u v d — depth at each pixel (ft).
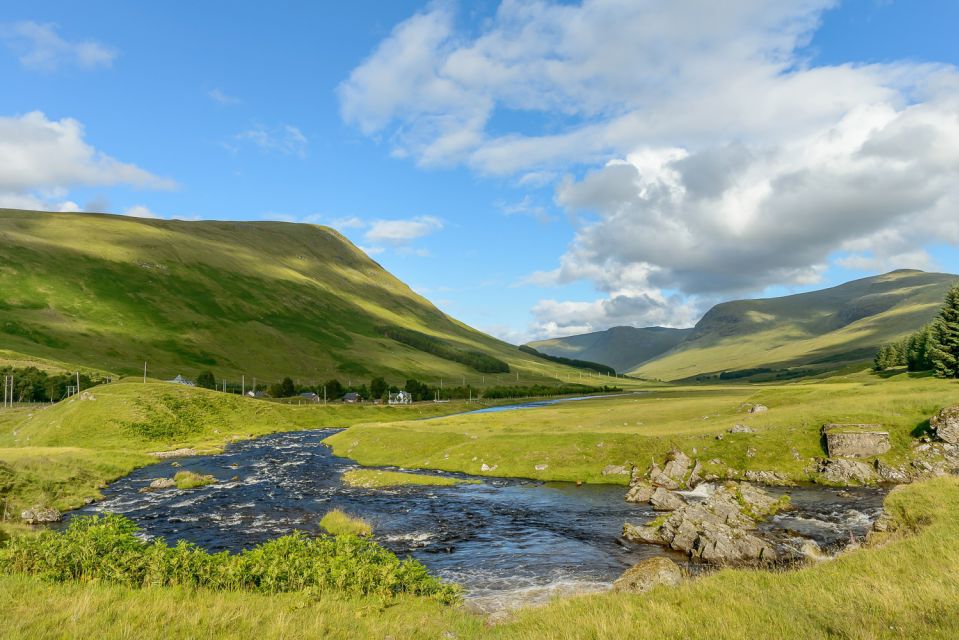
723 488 151.53
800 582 58.23
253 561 67.62
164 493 182.91
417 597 67.46
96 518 72.95
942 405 188.55
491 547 119.55
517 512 152.15
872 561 62.95
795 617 45.44
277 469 237.45
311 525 139.03
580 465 203.82
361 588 64.44
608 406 413.80
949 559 59.31
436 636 48.34
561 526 136.46
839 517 131.75
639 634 43.42
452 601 70.95
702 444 199.72
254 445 327.26
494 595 88.53
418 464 236.84
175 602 50.44
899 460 171.12
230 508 159.22
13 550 62.23
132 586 58.44
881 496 151.74
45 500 153.07
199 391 401.70
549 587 92.58
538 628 49.14
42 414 322.34
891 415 192.54
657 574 77.82
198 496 177.68
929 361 450.71
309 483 202.69
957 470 159.02
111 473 212.02
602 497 169.27
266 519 145.28
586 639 43.70
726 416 254.27
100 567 60.39
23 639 35.91
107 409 316.40
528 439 230.89
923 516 89.61
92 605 45.32
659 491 157.48
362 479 202.69
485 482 196.65
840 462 172.35
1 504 142.72
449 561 109.91
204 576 63.16
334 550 74.13
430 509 156.97
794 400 265.75
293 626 44.19
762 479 174.60
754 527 123.65
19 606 43.24
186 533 130.82
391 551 117.19
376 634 46.32
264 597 57.21
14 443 284.41
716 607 50.31
